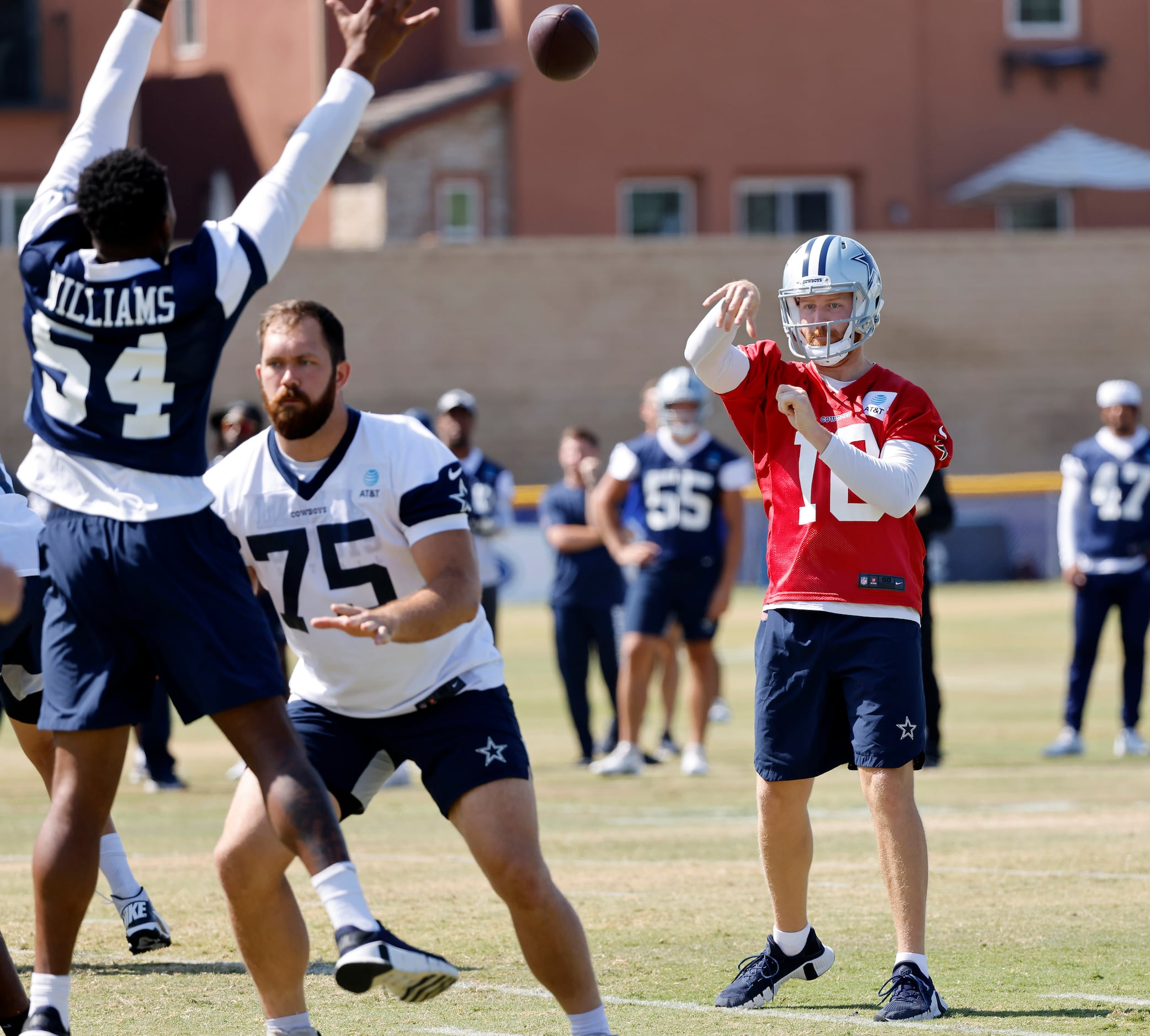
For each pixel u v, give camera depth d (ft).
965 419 364.38
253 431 128.67
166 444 47.55
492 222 367.45
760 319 358.43
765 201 380.78
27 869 88.89
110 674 47.67
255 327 337.72
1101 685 198.90
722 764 138.92
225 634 47.14
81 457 47.55
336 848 45.09
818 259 58.70
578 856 91.56
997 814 106.63
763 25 374.63
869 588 57.06
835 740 58.59
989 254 364.99
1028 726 162.50
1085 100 390.42
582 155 368.48
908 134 380.78
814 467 58.13
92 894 47.55
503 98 365.61
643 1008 57.41
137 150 48.29
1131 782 122.11
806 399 55.57
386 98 379.35
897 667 56.75
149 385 47.29
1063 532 140.36
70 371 47.70
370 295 347.97
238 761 147.33
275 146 379.76
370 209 366.02
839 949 67.15
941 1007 55.77
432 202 363.35
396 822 109.50
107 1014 57.21
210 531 48.06
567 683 140.67
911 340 362.94
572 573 140.36
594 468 141.69
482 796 48.62
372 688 50.11
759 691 58.85
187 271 47.52
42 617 61.26
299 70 372.79
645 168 371.35
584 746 140.26
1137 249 368.89
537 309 353.31
